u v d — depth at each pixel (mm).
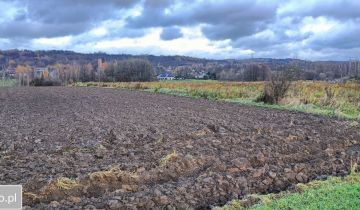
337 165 10984
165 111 24031
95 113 23203
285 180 9773
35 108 27031
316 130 16438
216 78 103750
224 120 19422
